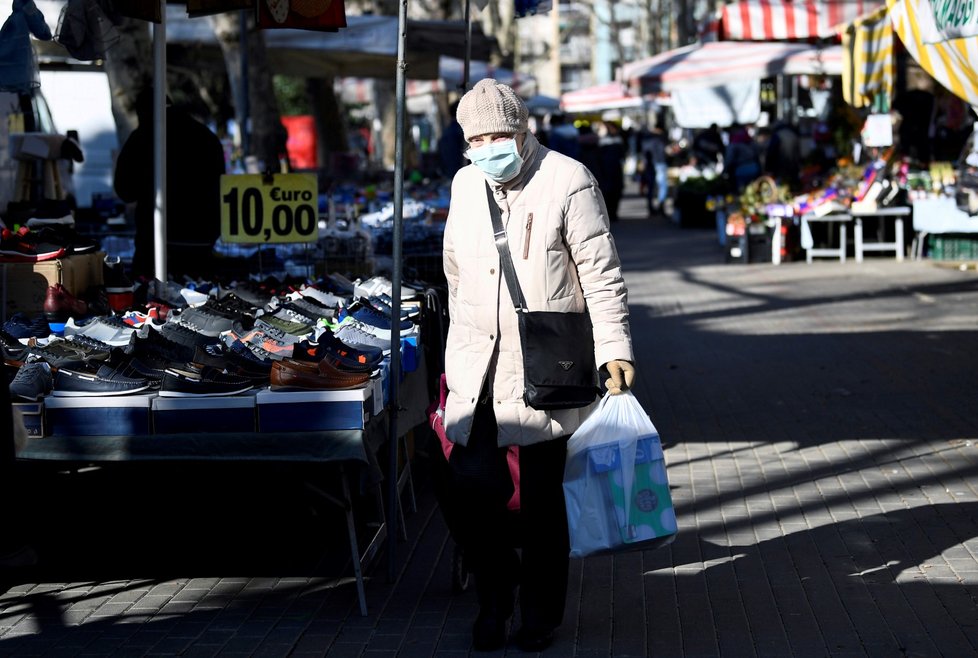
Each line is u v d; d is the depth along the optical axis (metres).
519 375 10.51
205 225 20.77
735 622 11.73
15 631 11.81
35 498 15.60
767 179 44.78
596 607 12.22
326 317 15.57
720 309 33.28
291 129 62.25
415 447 18.19
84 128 40.06
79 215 27.84
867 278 38.31
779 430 19.73
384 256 21.66
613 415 10.37
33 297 16.09
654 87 48.84
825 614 11.86
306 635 11.59
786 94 57.94
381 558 13.89
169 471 12.48
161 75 17.78
